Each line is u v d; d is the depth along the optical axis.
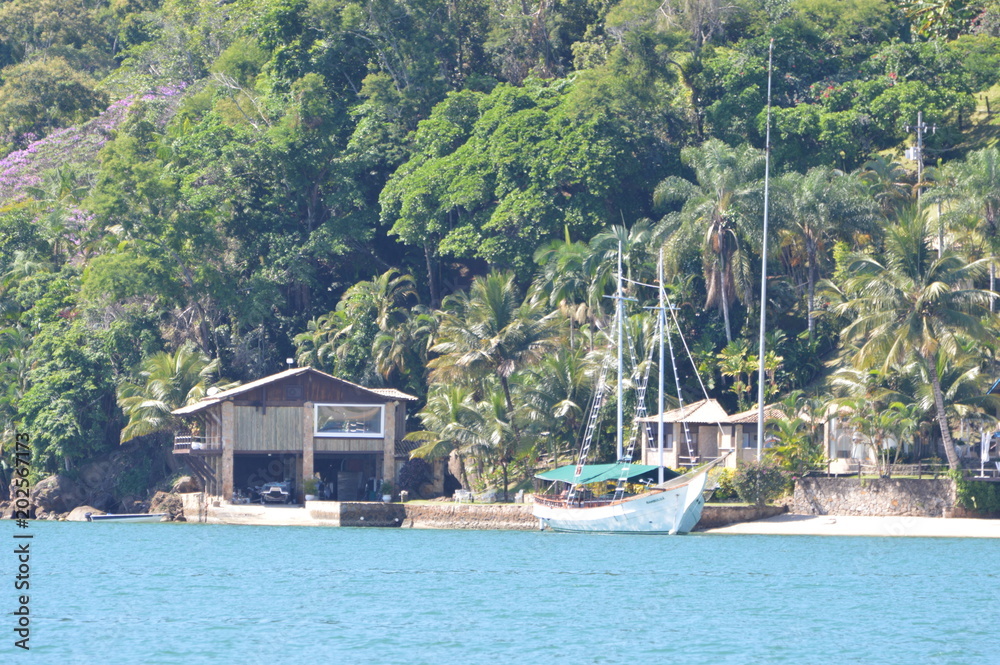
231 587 184.25
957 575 194.25
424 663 129.62
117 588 183.88
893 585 183.38
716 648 137.25
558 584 185.88
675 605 165.88
